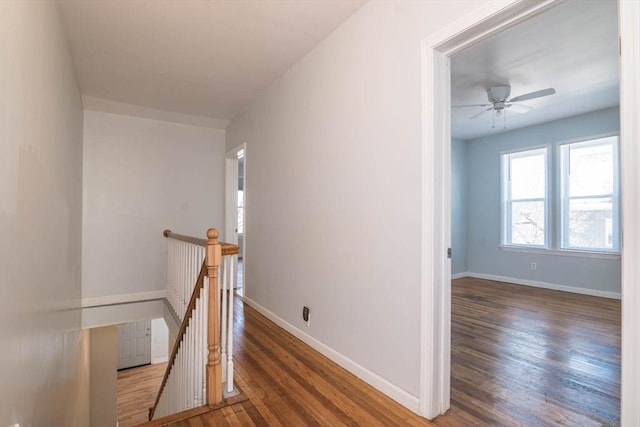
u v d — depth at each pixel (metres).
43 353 1.75
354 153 2.36
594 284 4.77
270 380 2.22
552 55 3.00
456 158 6.30
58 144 2.36
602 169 4.73
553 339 3.02
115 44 2.81
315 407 1.91
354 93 2.36
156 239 4.71
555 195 5.16
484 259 6.18
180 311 3.38
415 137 1.87
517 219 5.75
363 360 2.23
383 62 2.10
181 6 2.31
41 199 1.77
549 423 1.75
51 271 2.06
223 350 2.11
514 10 1.45
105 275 4.38
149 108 4.36
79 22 2.49
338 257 2.51
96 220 4.35
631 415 1.03
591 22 2.49
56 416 2.10
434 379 1.79
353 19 2.38
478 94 3.96
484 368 2.41
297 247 3.09
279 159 3.47
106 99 4.05
